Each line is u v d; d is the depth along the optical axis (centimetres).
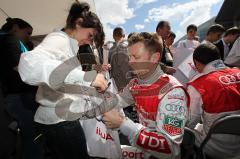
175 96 103
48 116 115
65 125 115
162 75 110
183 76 242
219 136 137
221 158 139
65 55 108
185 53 322
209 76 153
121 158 125
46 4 354
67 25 120
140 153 122
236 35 364
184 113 103
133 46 107
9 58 180
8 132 111
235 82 151
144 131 102
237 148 138
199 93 149
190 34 344
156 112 106
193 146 122
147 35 108
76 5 119
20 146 122
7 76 179
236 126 112
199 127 162
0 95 115
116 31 318
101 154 125
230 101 146
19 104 170
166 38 330
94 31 117
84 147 119
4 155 109
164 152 101
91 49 118
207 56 159
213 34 349
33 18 401
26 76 102
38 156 137
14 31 240
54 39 109
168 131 101
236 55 324
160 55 110
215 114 146
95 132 124
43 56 102
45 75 100
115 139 123
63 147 116
